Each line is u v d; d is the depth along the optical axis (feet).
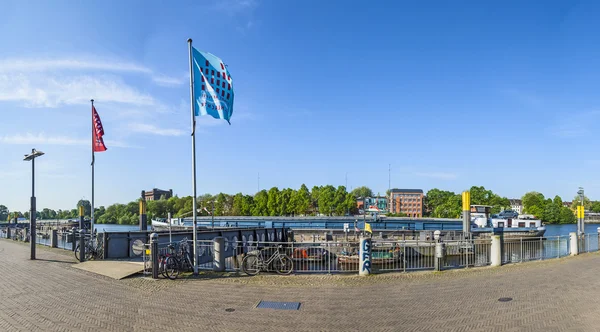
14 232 132.77
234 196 350.43
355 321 30.19
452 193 476.13
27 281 46.57
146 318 31.12
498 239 59.72
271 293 39.91
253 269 51.80
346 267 61.57
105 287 43.01
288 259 52.65
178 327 28.84
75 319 30.83
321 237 159.02
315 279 47.34
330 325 29.25
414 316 31.45
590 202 520.83
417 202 511.40
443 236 127.13
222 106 53.06
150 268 51.78
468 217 122.52
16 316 31.68
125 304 35.55
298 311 33.12
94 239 69.36
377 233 156.35
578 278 47.80
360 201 493.77
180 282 45.57
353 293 39.91
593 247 83.20
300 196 324.60
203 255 62.34
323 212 350.02
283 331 27.89
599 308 33.14
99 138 88.89
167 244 55.01
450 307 34.14
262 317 31.35
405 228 164.86
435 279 47.73
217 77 53.16
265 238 114.73
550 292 39.70
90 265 57.98
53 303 35.94
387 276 49.52
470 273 52.13
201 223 224.94
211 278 47.98
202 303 35.88
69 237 86.07
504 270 54.80
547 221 383.65
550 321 29.58
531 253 70.64
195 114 52.29
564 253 77.66
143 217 174.29
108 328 28.58
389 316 31.50
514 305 34.53
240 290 41.32
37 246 93.56
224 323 29.81
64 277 49.14
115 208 476.95
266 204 329.11
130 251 69.51
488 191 354.33
